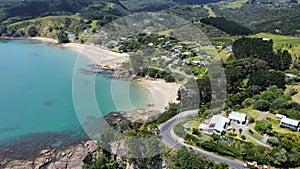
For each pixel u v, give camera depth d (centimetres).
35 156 4278
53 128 5056
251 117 4534
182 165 2936
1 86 7575
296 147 3709
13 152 4412
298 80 6381
